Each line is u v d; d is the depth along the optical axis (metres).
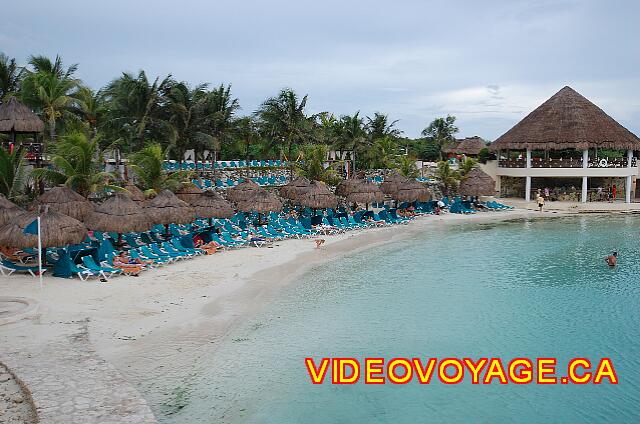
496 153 51.88
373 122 53.03
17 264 19.08
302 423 10.39
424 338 15.02
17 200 25.36
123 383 10.48
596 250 28.41
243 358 13.15
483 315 17.17
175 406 10.73
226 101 40.53
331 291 19.47
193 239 24.03
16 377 10.56
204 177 38.06
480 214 41.66
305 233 29.44
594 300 19.08
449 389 12.05
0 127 25.08
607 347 14.69
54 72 32.22
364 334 15.16
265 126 44.03
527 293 19.89
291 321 16.00
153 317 15.18
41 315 14.36
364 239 29.94
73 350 11.99
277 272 21.39
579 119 46.31
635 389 12.24
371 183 36.09
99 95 34.28
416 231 33.88
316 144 43.75
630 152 45.91
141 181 30.95
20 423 9.09
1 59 32.16
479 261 25.39
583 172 45.69
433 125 72.88
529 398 11.74
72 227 18.53
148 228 22.16
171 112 35.88
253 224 30.72
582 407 11.40
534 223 37.97
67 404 9.57
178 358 12.83
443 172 45.81
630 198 47.47
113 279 18.59
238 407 10.84
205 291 17.98
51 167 27.64
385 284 20.77
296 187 34.47
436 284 20.97
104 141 33.00
